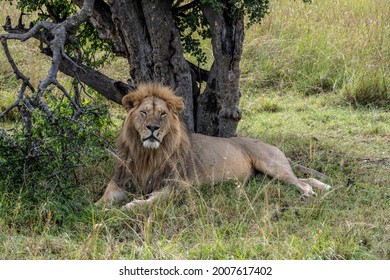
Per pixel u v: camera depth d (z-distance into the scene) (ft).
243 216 31.53
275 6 68.08
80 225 29.86
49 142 31.73
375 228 30.30
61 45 33.53
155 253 27.40
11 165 32.14
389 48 60.95
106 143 34.04
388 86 54.85
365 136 47.09
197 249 28.02
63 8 41.70
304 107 53.42
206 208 31.96
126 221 30.89
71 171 35.47
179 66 39.01
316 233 29.22
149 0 37.65
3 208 30.48
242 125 48.47
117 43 39.88
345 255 27.68
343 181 37.37
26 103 32.65
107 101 52.01
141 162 34.71
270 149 38.91
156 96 34.73
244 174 37.86
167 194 33.60
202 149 36.63
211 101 40.50
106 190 34.58
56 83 32.78
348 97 54.39
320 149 43.65
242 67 59.47
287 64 59.00
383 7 69.67
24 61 57.67
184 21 41.52
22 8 40.98
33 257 26.58
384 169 39.81
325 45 61.00
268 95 56.24
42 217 30.45
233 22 38.29
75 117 32.78
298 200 34.19
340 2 71.92
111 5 37.93
